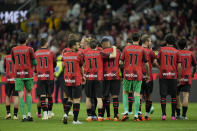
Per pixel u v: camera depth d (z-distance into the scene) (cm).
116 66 3703
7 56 4044
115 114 3694
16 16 8381
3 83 6072
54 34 8362
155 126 3228
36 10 8994
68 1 9231
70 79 3447
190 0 7700
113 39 7469
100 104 3616
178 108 3822
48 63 3847
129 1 8381
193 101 5547
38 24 8706
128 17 8194
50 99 3966
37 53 3866
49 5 9562
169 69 3659
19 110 4831
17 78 3672
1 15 8362
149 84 3747
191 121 3588
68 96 3506
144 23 7562
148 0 8912
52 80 3878
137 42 3609
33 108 5019
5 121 3734
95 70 3619
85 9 8462
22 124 3469
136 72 3556
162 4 8169
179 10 7650
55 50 7194
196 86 5525
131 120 3678
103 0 8838
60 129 3111
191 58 3791
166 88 3691
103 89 3728
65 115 3478
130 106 3988
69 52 3481
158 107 4956
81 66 3488
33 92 5978
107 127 3192
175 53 3659
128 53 3578
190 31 7256
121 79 3862
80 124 3416
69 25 8206
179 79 3691
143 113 4375
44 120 3781
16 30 8281
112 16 8144
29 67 3688
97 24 8225
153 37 7156
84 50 3709
